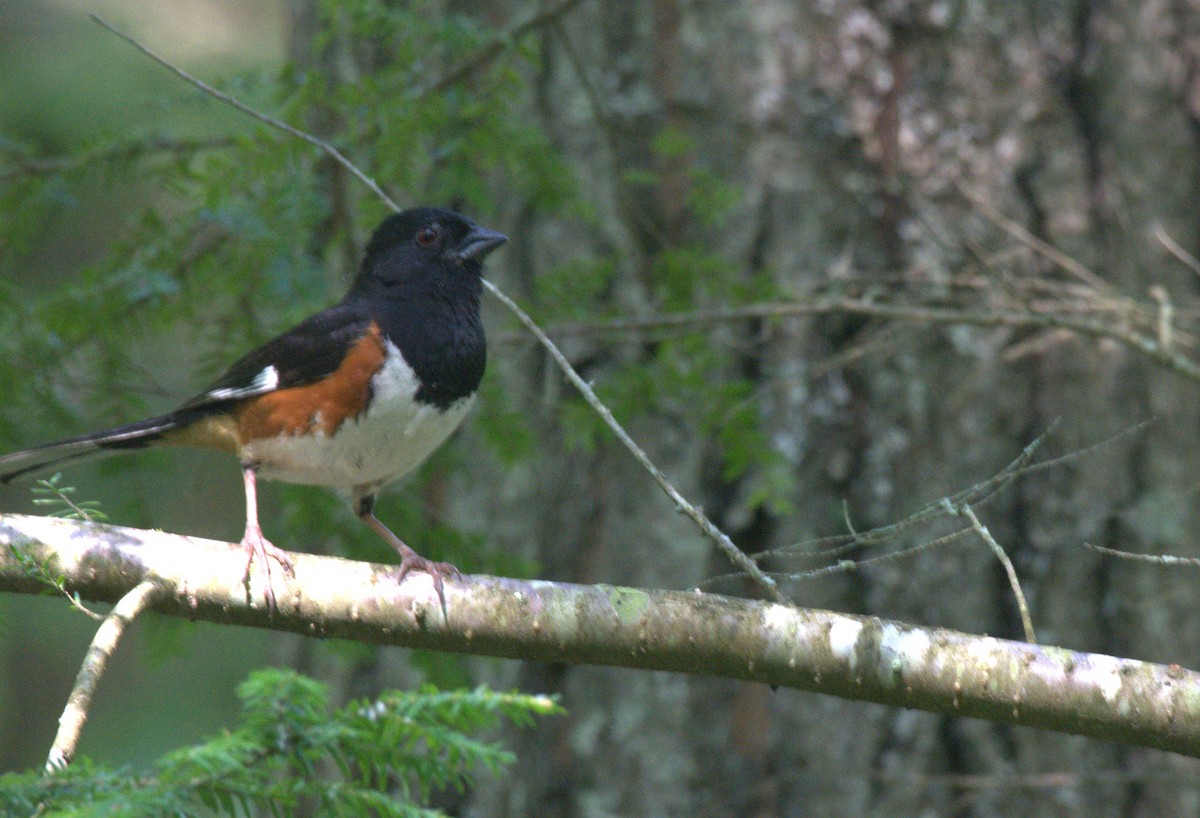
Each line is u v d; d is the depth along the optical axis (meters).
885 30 10.47
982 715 5.75
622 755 10.19
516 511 10.62
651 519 10.33
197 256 9.17
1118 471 10.28
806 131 10.44
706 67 10.52
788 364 10.32
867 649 5.82
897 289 10.23
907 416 10.27
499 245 8.29
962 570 10.20
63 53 16.48
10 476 8.05
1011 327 9.97
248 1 20.83
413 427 7.85
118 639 5.66
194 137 9.21
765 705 10.12
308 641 11.59
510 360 10.36
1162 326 8.52
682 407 10.27
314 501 9.34
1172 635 10.12
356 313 7.86
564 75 10.66
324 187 9.92
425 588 6.23
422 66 9.16
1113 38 10.56
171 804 5.04
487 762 5.99
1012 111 10.48
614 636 6.06
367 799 5.77
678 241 10.50
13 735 18.77
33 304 8.95
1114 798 9.97
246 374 7.77
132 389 9.45
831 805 9.98
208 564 6.26
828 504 10.23
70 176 9.02
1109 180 10.53
